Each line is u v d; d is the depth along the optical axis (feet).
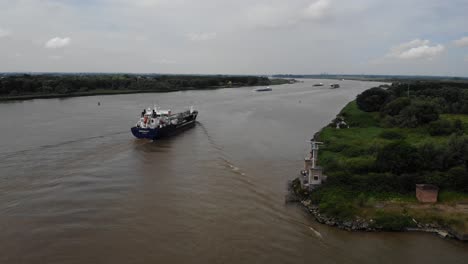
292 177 155.02
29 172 153.17
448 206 118.73
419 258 94.94
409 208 117.60
